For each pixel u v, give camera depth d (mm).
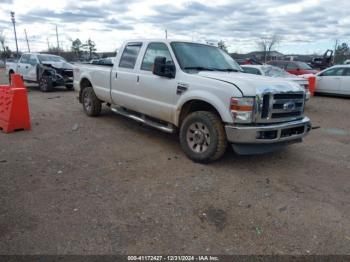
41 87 13398
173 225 3133
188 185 4062
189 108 5047
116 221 3170
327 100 13312
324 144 6281
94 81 7418
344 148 6031
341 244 2908
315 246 2871
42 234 2922
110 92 6797
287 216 3379
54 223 3102
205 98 4500
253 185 4133
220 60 5758
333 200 3785
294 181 4316
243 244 2873
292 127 4555
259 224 3207
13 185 3902
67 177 4195
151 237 2928
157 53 5590
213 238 2949
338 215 3430
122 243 2828
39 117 7953
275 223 3234
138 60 5930
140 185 4020
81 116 8156
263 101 4262
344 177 4516
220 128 4504
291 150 5742
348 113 10195
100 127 6984
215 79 4508
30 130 6582
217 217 3314
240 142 4262
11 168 4438
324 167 4902
